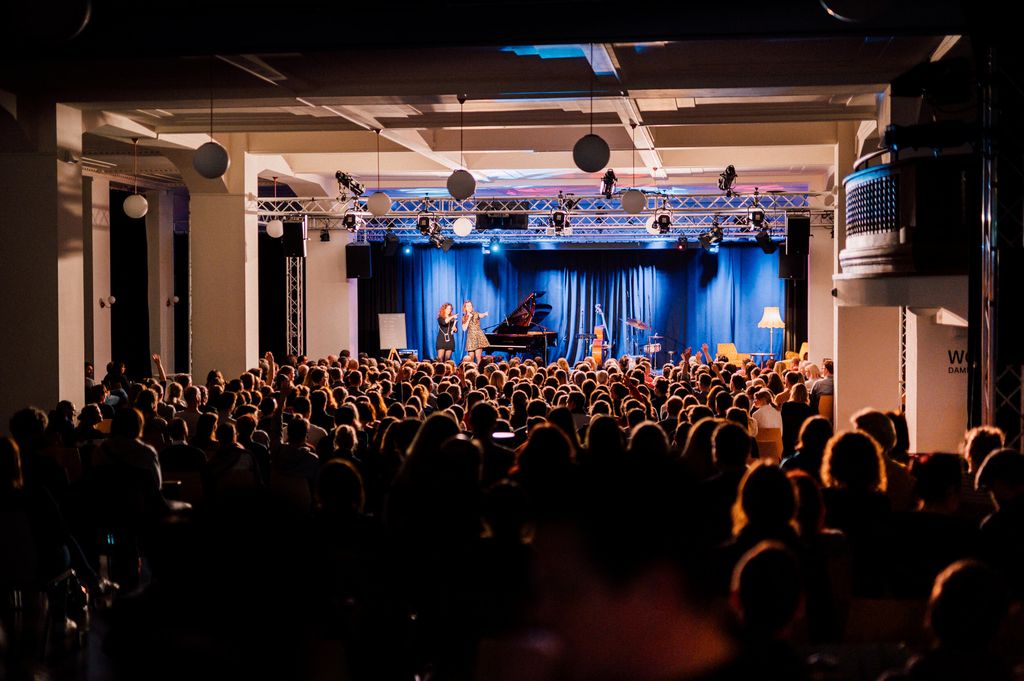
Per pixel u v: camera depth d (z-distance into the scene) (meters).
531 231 24.16
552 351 28.42
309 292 21.55
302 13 7.38
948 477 4.05
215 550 3.12
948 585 2.41
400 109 11.77
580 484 3.70
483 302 28.25
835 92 10.08
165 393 11.40
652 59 9.23
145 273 20.53
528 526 3.65
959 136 6.77
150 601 3.11
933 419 9.78
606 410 8.83
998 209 6.55
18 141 10.29
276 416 8.59
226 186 15.16
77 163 10.66
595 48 8.40
